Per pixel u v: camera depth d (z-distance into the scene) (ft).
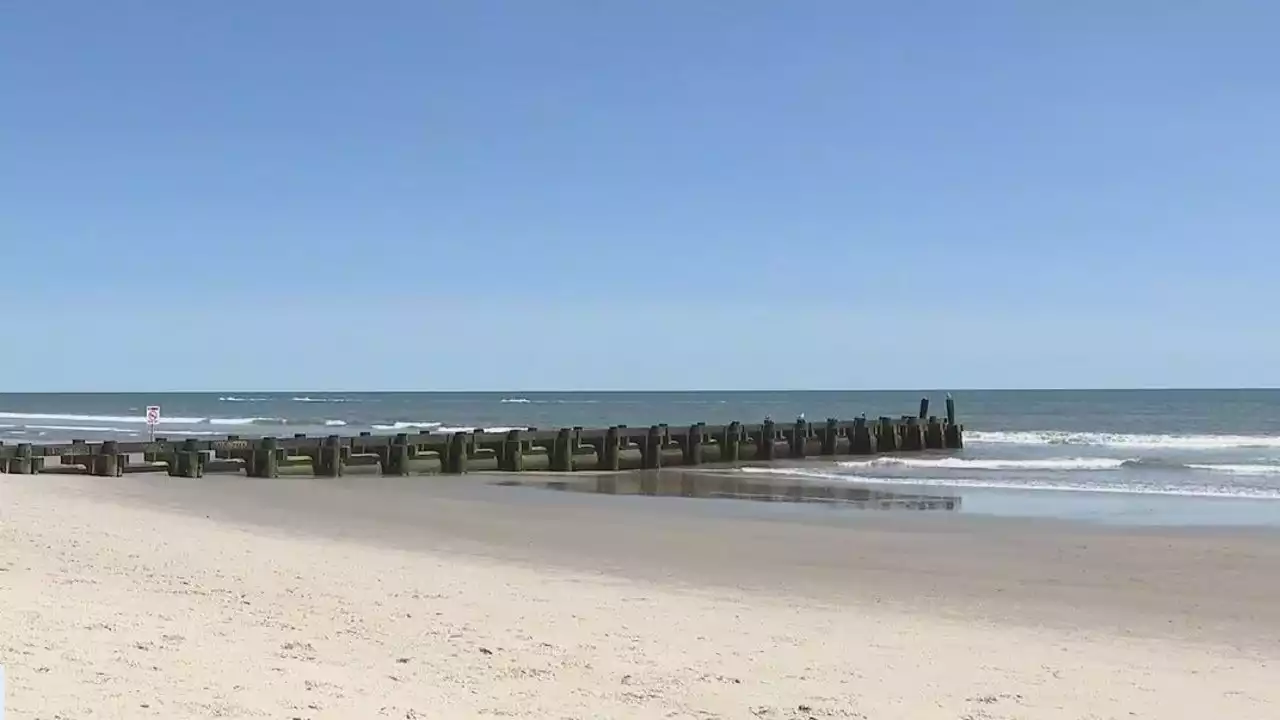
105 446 100.53
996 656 34.04
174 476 102.47
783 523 71.61
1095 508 83.05
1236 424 247.70
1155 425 245.65
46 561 41.19
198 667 25.22
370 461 112.57
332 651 29.14
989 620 40.98
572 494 93.56
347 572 45.03
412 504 82.12
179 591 36.88
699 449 135.54
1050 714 26.94
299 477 107.04
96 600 33.14
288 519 70.08
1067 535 65.98
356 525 67.87
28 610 30.04
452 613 36.76
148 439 181.37
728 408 436.35
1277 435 195.62
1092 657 34.55
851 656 33.01
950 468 127.44
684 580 48.96
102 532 52.39
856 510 81.00
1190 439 180.34
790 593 46.06
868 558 56.54
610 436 126.00
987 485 103.24
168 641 27.89
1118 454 153.99
